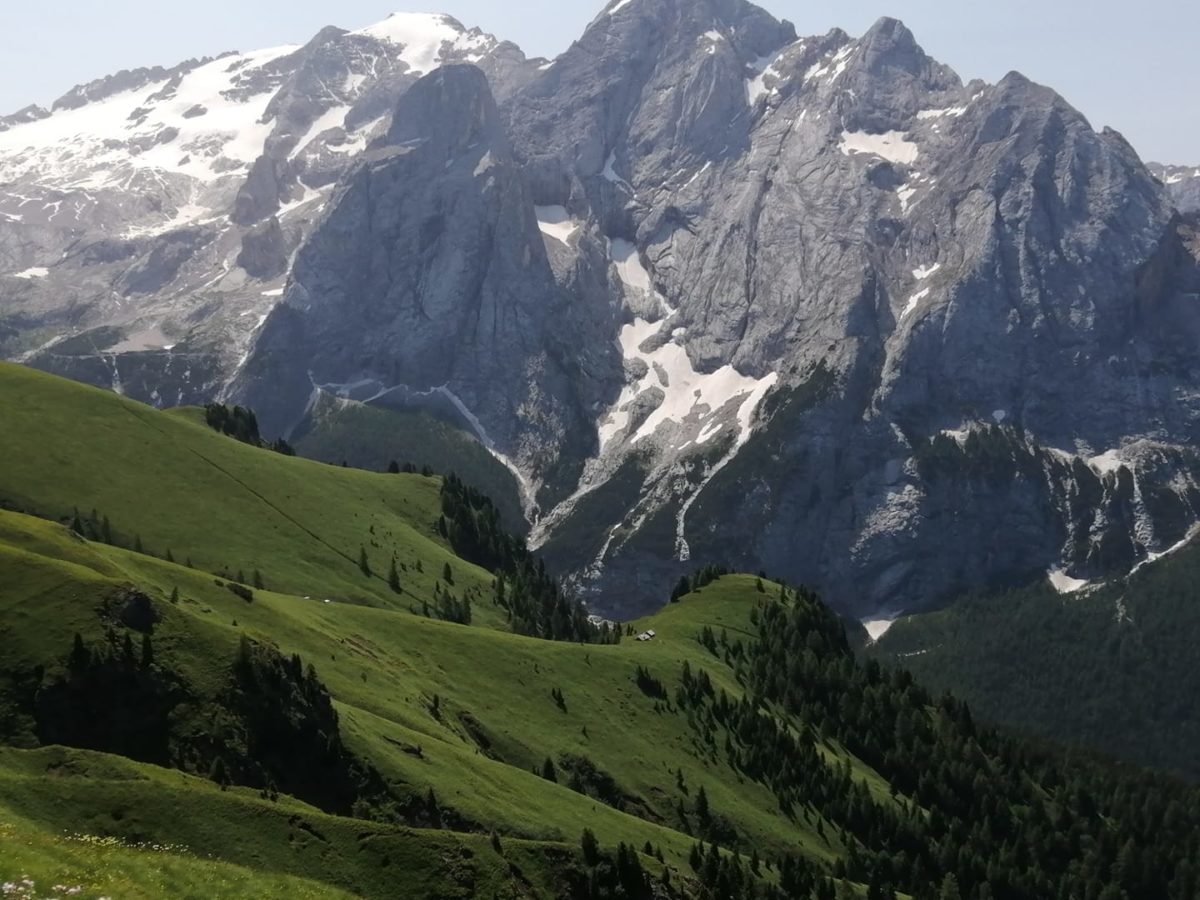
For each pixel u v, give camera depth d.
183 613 147.38
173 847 108.75
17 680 133.75
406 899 115.38
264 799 122.56
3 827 89.00
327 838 117.31
